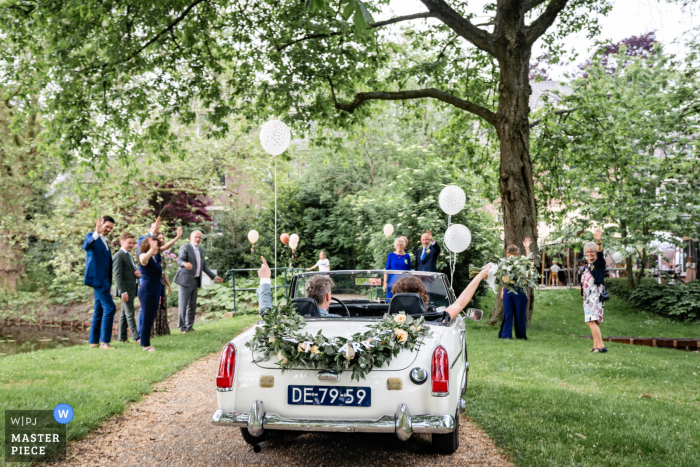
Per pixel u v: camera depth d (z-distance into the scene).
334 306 5.63
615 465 3.80
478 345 9.79
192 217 24.50
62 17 10.34
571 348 9.81
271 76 12.17
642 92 18.56
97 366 7.28
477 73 14.64
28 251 23.03
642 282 20.91
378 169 25.25
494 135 15.41
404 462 3.99
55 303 20.30
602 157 14.49
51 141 11.81
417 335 3.75
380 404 3.61
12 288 20.30
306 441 4.50
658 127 17.27
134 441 4.43
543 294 21.66
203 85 12.52
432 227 15.76
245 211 24.22
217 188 20.86
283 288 17.80
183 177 20.16
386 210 17.75
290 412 3.69
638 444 4.25
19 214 20.30
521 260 4.15
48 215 20.55
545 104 14.41
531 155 14.94
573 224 20.03
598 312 9.55
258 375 3.76
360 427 3.54
